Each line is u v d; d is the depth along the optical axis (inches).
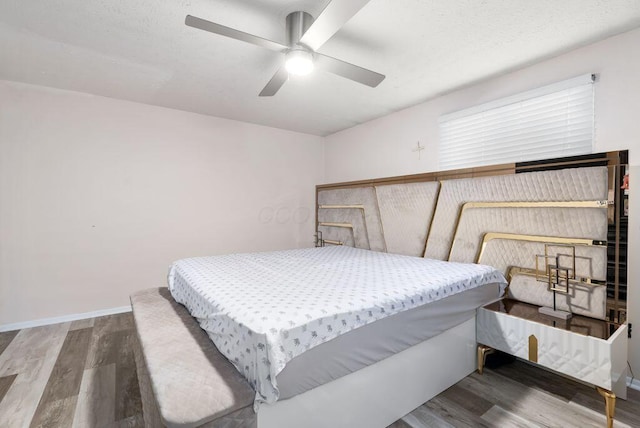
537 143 91.8
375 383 58.9
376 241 136.6
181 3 66.4
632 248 74.6
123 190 129.3
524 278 86.4
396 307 60.2
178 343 58.7
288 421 46.7
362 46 83.0
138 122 131.3
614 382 62.0
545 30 75.0
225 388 44.6
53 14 70.5
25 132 111.9
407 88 111.3
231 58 91.4
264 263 97.4
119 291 129.2
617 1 64.0
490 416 64.7
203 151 146.8
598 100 79.8
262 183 164.7
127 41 82.1
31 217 113.5
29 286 113.5
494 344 79.0
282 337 44.7
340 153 173.0
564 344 66.3
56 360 87.7
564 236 78.8
